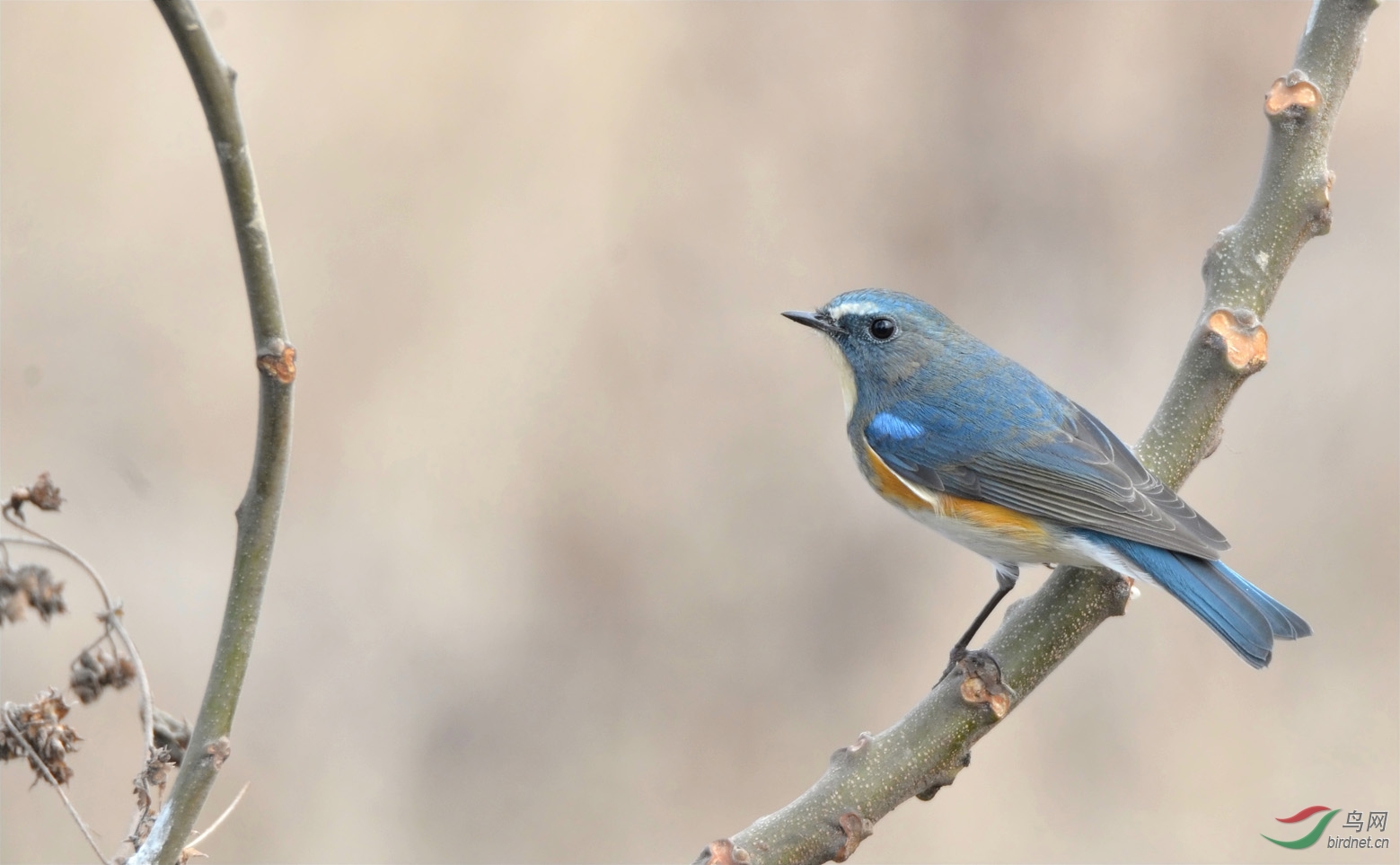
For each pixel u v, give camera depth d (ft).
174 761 16.71
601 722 44.78
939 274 52.29
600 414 49.32
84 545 43.60
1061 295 51.65
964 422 28.25
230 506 46.47
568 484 47.98
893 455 28.86
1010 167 53.06
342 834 41.42
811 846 17.29
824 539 47.60
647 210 52.39
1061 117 53.52
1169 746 42.29
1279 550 43.96
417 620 45.85
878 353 30.55
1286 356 47.19
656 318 50.98
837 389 49.83
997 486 27.17
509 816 42.91
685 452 49.03
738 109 53.93
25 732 15.56
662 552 47.34
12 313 47.96
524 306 50.72
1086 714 43.24
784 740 44.57
